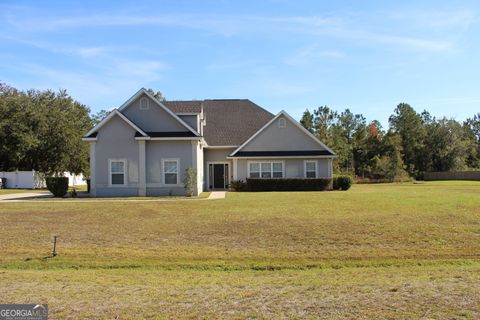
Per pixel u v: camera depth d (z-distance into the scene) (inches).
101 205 818.8
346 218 622.8
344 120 3253.0
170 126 1170.6
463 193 1074.7
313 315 255.1
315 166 1362.0
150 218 655.1
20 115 1818.4
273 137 1376.7
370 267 432.5
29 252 484.4
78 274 398.3
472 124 3848.4
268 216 650.2
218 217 650.2
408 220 607.2
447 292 301.3
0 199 1011.9
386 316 251.8
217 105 1624.0
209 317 254.1
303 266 436.8
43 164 1926.7
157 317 254.8
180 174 1153.4
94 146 1133.7
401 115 2974.9
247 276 393.1
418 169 2878.9
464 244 506.6
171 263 448.1
